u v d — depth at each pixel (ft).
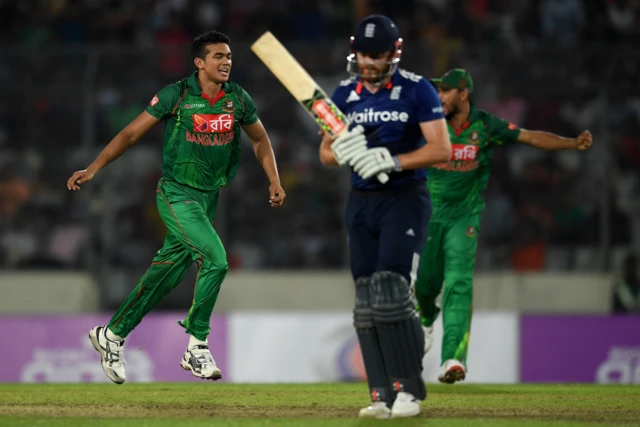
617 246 127.95
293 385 80.79
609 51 124.77
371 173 49.29
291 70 51.29
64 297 127.85
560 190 130.41
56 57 124.77
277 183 65.92
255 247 131.13
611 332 108.17
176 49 124.77
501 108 124.88
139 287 65.31
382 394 51.75
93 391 70.95
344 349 107.76
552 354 107.86
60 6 159.22
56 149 130.72
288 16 157.38
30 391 70.85
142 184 130.41
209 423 50.16
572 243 128.98
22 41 157.99
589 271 127.65
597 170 128.57
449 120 76.13
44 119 129.08
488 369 107.65
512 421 51.29
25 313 127.75
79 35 157.79
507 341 107.86
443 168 76.13
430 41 152.76
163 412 56.18
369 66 50.29
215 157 63.67
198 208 63.41
